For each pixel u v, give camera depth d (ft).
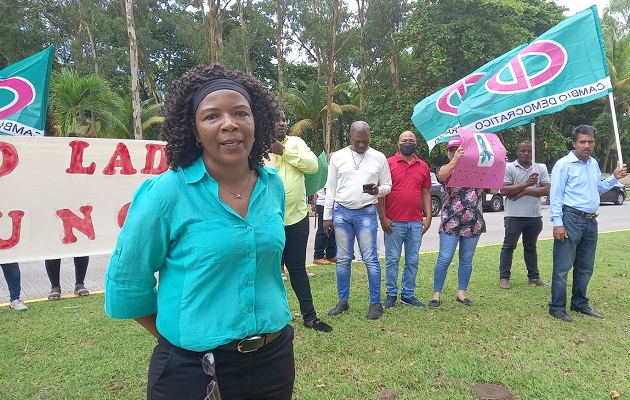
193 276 4.80
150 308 5.26
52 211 14.30
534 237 18.70
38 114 15.76
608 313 15.11
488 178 15.43
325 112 76.13
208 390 4.85
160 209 4.74
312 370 11.03
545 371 10.87
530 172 18.44
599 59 14.99
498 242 31.24
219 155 4.89
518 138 63.31
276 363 5.39
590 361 11.43
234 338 4.92
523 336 13.08
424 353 11.92
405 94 68.49
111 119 54.85
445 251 15.93
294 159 13.64
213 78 5.10
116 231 15.12
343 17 67.31
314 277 20.48
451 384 10.32
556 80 15.61
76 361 11.55
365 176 14.46
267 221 5.20
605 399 9.64
